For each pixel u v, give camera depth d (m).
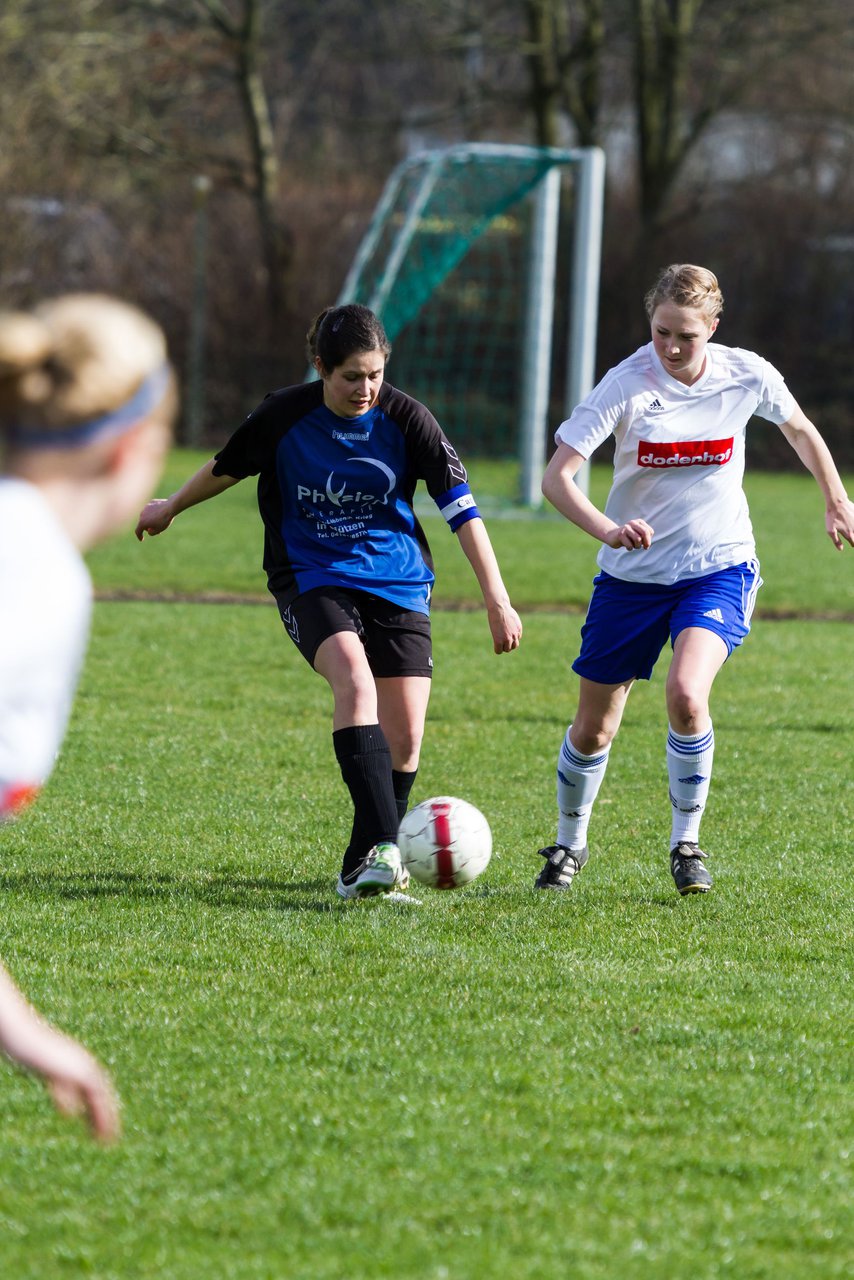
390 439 16.72
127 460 6.93
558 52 99.50
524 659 34.62
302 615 16.81
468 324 96.44
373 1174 10.45
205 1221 9.77
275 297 103.44
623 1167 10.62
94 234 104.44
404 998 14.01
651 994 14.26
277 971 14.70
